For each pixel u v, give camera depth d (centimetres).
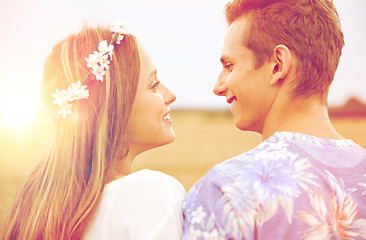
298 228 86
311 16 109
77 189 120
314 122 107
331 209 90
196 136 2762
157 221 105
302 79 107
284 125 109
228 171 97
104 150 122
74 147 124
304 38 107
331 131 108
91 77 129
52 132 133
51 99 135
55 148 128
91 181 117
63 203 119
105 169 120
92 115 127
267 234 86
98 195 113
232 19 122
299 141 101
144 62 137
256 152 100
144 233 104
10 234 129
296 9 109
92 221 111
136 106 133
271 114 113
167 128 142
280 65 109
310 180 92
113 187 113
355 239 89
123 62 130
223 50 121
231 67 119
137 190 110
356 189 93
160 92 144
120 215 108
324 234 87
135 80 131
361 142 2088
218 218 90
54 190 122
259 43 112
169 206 107
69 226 112
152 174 116
